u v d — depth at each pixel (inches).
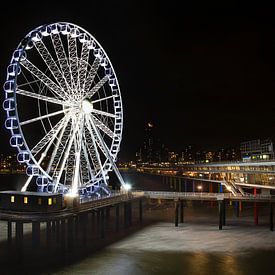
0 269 1862.7
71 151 2517.2
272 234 2706.7
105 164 2815.0
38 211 2138.3
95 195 2896.2
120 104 2866.6
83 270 1862.7
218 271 1879.9
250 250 2262.6
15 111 2170.3
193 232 2763.3
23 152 2201.0
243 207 4160.9
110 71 2817.4
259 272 1873.8
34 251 2159.2
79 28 2571.4
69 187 2482.8
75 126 2415.1
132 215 3545.8
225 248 2304.4
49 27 2381.9
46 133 2311.8
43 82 2301.9
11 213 2128.4
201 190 6033.5
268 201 2974.9
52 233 2605.8
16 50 2246.6
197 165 7101.4
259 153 5905.5
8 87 2178.9
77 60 2495.1
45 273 1814.7
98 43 2694.4
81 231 2765.7
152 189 6884.8
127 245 2354.8
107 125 2785.4
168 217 3462.1
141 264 1968.5
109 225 3029.0
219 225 2901.1
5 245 2281.0
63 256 2090.3
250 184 4672.7
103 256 2103.8
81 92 2468.0
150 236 2615.7
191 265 1966.0
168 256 2119.8
